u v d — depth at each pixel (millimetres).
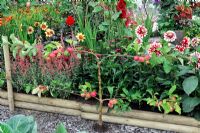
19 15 3529
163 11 3807
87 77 2744
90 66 2660
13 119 1198
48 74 2684
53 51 2619
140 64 2527
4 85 2867
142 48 2598
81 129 2514
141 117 2492
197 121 2391
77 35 2787
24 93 2771
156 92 2516
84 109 2604
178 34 3504
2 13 3475
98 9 2824
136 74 2590
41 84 2734
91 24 3221
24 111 2771
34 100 2738
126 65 2578
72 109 2668
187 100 2381
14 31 3240
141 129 2496
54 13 3793
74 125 2562
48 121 2625
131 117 2518
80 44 2861
